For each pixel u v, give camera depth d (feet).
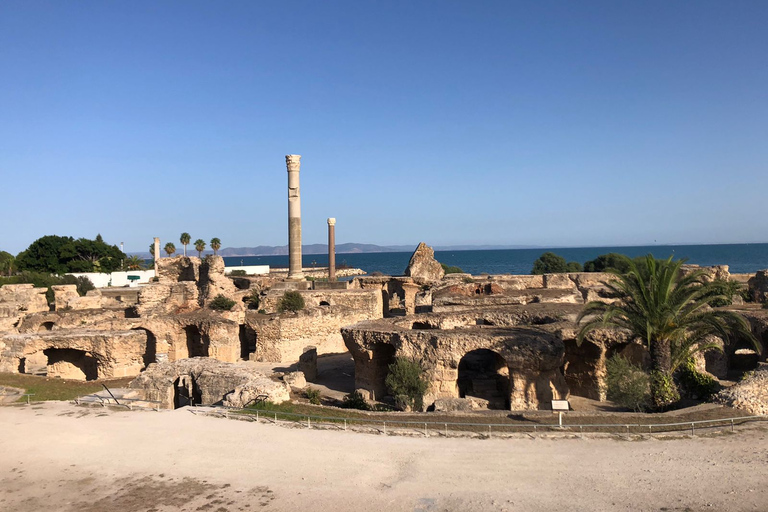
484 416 80.02
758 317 114.52
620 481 53.78
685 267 211.41
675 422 72.43
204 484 56.08
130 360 135.95
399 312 237.04
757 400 76.74
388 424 77.20
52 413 85.97
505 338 98.12
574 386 108.88
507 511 48.03
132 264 453.58
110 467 61.41
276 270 458.09
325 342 165.07
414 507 49.55
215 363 109.60
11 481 57.98
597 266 358.02
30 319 161.07
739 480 52.47
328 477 57.00
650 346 88.63
